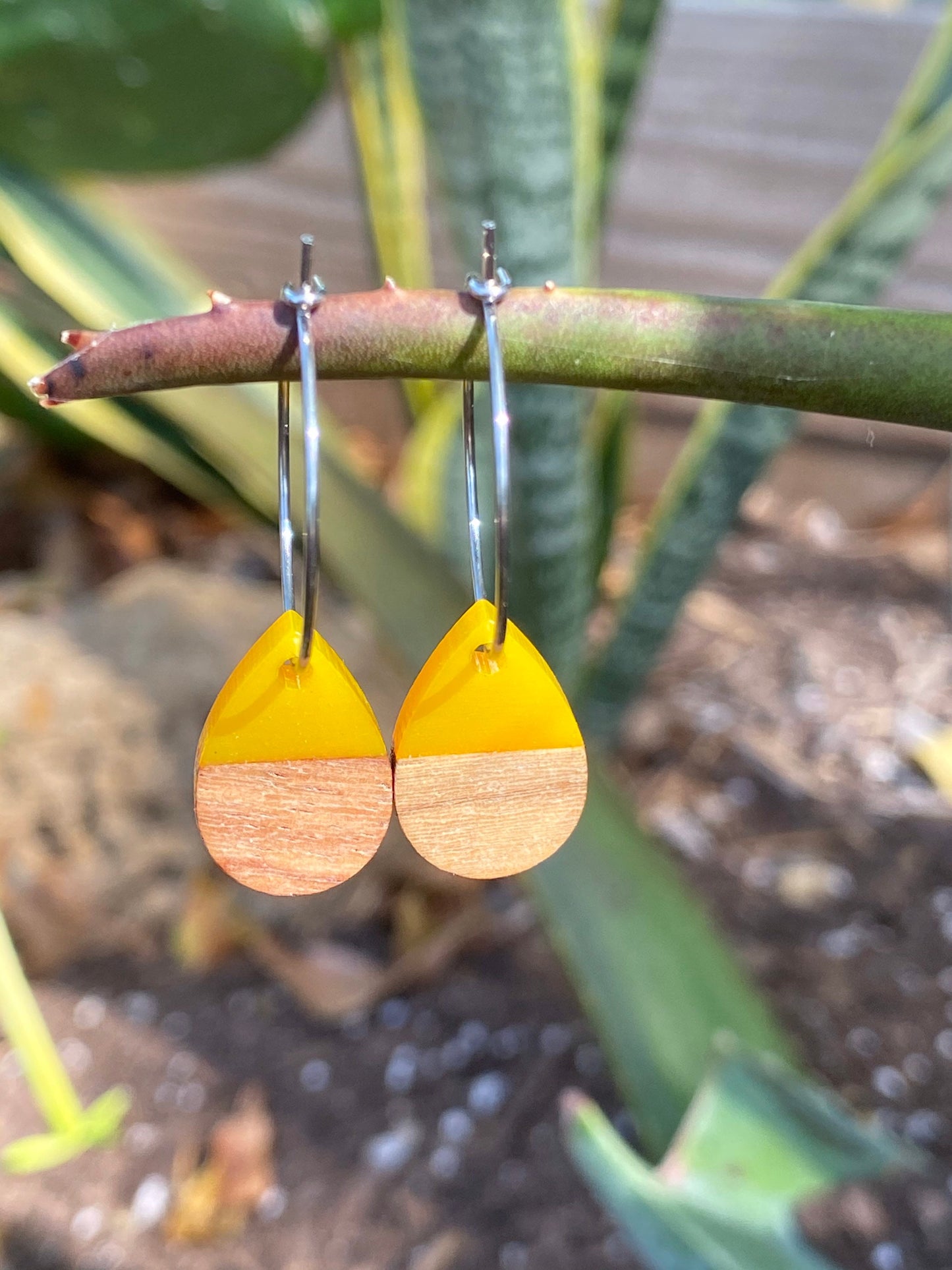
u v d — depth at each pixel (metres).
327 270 0.46
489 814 0.10
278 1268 0.19
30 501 0.40
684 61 0.38
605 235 0.42
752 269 0.40
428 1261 0.19
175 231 0.47
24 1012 0.19
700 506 0.25
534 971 0.25
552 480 0.22
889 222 0.23
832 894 0.26
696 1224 0.14
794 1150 0.15
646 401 0.43
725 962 0.19
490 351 0.08
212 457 0.30
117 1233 0.20
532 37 0.19
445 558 0.23
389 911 0.26
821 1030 0.23
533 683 0.10
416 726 0.10
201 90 0.27
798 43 0.36
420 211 0.31
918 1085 0.22
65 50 0.26
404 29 0.21
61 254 0.28
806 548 0.42
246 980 0.25
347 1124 0.22
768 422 0.24
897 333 0.08
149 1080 0.23
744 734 0.31
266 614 0.30
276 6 0.25
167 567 0.33
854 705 0.32
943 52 0.23
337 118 0.42
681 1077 0.17
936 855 0.27
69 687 0.27
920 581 0.39
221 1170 0.21
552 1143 0.21
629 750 0.31
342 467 0.24
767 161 0.38
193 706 0.27
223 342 0.08
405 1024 0.24
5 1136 0.22
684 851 0.27
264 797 0.10
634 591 0.27
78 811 0.26
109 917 0.26
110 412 0.32
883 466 0.42
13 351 0.32
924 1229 0.19
